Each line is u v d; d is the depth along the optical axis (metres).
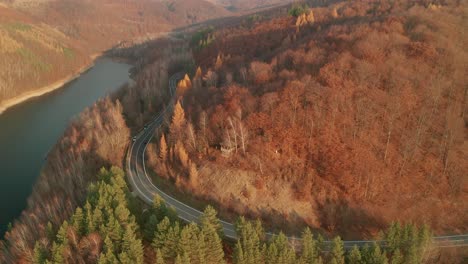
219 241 58.84
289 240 70.75
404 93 90.31
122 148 101.31
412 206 76.44
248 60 138.62
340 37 113.19
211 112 94.56
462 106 90.88
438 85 92.19
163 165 90.00
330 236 72.75
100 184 70.75
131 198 72.56
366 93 90.19
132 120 123.06
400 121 87.25
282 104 87.75
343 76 94.25
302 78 94.19
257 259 57.53
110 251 56.22
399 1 157.50
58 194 85.38
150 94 139.25
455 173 79.50
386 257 58.25
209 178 82.88
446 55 100.31
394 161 81.44
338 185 78.06
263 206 77.44
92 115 120.44
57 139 134.00
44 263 58.44
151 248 63.69
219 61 138.62
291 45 130.12
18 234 72.56
